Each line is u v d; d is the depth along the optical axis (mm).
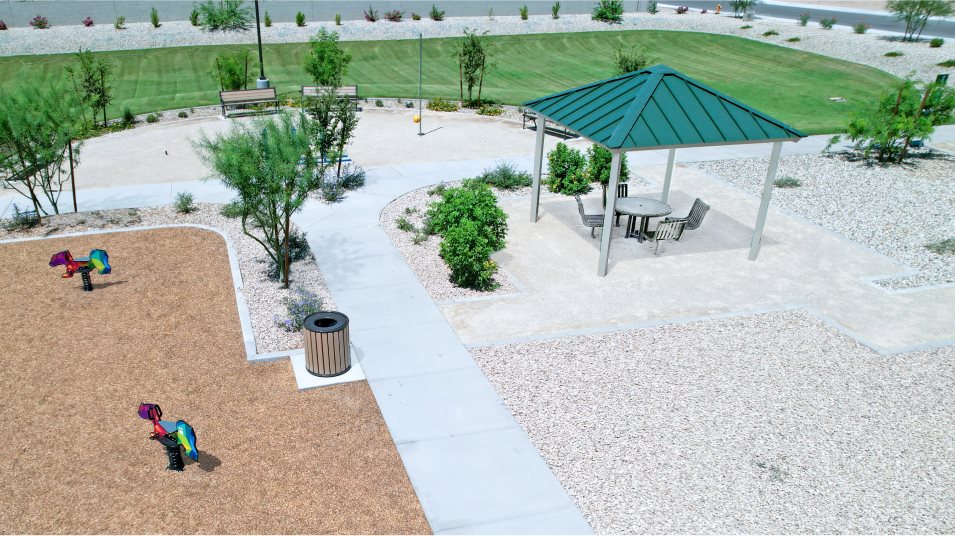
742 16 49250
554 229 16047
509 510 7793
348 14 46906
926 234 16203
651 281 13578
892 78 33875
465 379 10180
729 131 13180
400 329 11492
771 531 7570
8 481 7988
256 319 11617
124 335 11094
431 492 8016
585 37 43406
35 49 35250
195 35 38781
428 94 29562
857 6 60125
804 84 33188
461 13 48438
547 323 11883
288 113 13164
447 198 13805
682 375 10453
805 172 20781
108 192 17656
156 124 24422
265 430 8953
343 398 9664
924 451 8945
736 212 17375
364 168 19922
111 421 9062
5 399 9438
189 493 7875
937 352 11328
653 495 8055
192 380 9969
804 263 14555
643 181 19594
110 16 42969
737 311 12500
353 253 14336
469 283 13141
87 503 7699
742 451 8844
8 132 14219
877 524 7723
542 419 9344
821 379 10477
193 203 16953
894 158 22188
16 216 15594
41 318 11547
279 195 11969
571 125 13977
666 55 40219
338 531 7430
